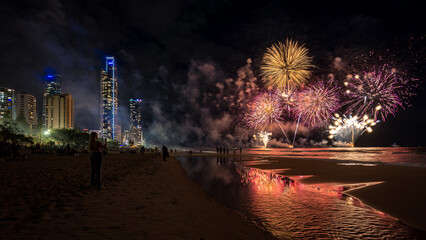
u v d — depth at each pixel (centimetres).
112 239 400
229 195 912
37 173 1296
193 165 2530
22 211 553
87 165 1856
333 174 1477
